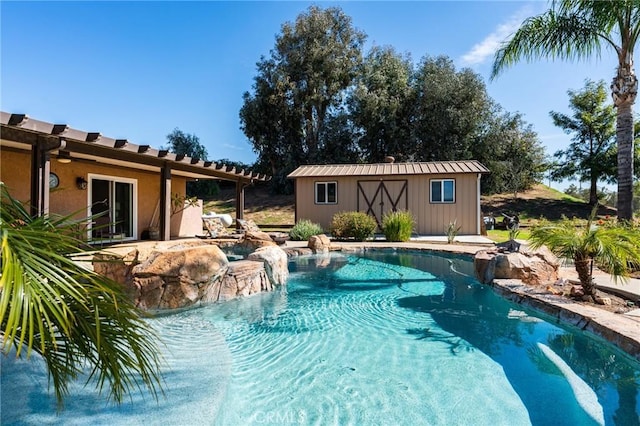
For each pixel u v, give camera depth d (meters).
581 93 22.50
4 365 2.60
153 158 8.99
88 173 9.88
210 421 2.30
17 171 8.06
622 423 2.49
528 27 7.75
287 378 3.20
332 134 26.06
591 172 22.02
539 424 2.50
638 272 5.86
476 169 14.27
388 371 3.33
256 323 4.66
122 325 1.70
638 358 3.21
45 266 1.31
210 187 27.39
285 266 7.07
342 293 6.20
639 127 19.00
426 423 2.52
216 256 5.55
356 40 27.42
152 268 5.05
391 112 25.27
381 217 15.14
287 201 25.00
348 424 2.51
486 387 3.02
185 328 4.37
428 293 6.18
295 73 26.47
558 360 3.52
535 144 24.12
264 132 27.09
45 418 2.29
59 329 1.52
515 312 5.03
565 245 4.84
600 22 7.15
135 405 2.48
